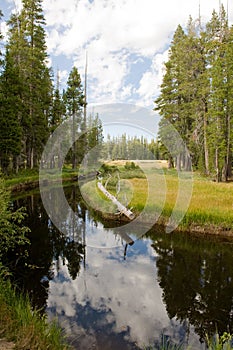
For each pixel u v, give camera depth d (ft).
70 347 11.21
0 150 65.67
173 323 13.61
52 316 13.89
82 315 14.08
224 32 74.54
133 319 13.79
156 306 15.14
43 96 89.92
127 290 16.83
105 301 15.60
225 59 66.74
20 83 70.28
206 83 74.23
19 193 54.39
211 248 24.32
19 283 17.58
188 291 16.85
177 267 20.39
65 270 19.79
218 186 49.24
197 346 11.93
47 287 17.16
